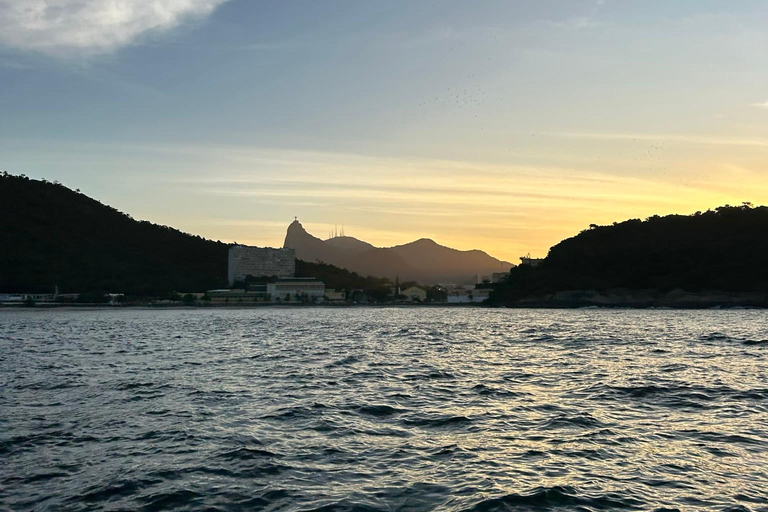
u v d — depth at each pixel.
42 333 88.19
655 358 48.25
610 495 15.68
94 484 17.09
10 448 20.97
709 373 38.31
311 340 73.06
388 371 41.19
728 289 179.62
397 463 18.73
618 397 29.70
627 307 191.75
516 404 28.17
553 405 27.77
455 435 22.27
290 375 39.28
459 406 27.77
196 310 199.88
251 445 20.95
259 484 16.91
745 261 185.38
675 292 187.12
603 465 18.30
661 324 104.44
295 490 16.39
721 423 23.73
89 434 22.92
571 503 15.15
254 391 32.66
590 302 199.38
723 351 53.81
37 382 36.75
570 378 36.72
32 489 16.73
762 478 16.98
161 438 22.17
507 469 17.97
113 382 36.53
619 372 39.28
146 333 87.56
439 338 75.25
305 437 22.09
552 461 18.75
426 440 21.56
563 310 189.38
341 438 21.92
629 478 17.05
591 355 51.38
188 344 67.25
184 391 32.84
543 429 23.02
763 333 78.00
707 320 118.56
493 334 82.25
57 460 19.50
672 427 23.14
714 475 17.27
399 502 15.42
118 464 18.98
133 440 21.94
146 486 16.88
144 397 31.02
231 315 161.75
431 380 36.44
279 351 57.81
